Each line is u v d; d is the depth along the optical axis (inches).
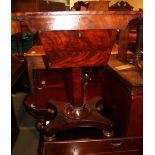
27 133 52.3
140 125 36.2
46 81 66.0
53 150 36.8
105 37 30.3
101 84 63.3
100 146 37.3
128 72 39.4
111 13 29.4
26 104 56.0
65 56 30.9
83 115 40.0
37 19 28.8
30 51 50.3
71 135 40.8
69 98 44.8
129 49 53.6
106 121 39.4
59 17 28.9
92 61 31.7
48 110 48.8
